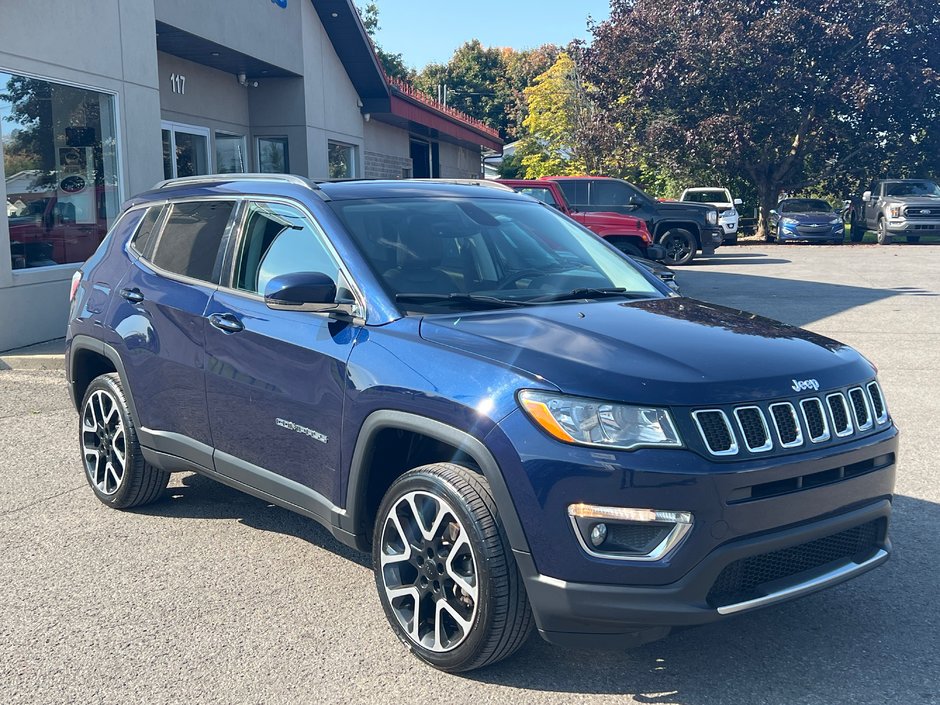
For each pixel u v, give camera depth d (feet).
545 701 10.84
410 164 87.10
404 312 12.46
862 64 99.60
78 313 18.07
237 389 14.19
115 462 17.44
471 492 10.84
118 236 18.03
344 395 12.30
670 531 9.98
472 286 13.66
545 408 10.27
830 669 11.49
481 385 10.78
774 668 11.55
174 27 43.62
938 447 21.16
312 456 13.05
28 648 12.23
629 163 117.29
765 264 70.28
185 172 52.26
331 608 13.39
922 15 97.71
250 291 14.52
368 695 11.00
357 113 69.00
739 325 12.75
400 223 14.28
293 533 16.52
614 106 111.34
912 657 11.78
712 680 11.28
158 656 11.99
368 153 74.43
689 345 11.47
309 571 14.78
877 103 98.53
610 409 10.15
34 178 34.50
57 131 35.70
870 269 64.80
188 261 15.94
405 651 12.10
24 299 33.40
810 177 110.42
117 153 39.17
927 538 15.76
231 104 56.59
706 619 10.08
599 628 10.24
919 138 108.68
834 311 42.65
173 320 15.48
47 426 23.61
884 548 11.88
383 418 11.68
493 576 10.58
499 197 16.56
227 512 17.65
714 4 100.99
